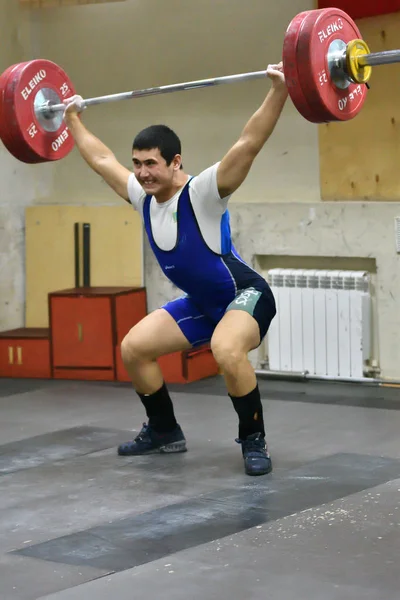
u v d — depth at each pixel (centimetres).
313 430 613
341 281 745
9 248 866
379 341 751
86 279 855
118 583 380
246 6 784
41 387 779
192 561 400
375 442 580
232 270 526
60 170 878
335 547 410
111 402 717
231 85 797
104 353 798
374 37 727
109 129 849
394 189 738
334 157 759
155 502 482
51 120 573
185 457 561
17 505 486
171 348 544
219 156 809
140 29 827
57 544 428
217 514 459
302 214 768
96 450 585
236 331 512
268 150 788
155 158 504
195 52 808
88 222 855
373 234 742
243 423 527
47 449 590
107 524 452
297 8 764
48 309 816
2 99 554
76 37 851
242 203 791
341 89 487
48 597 370
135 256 839
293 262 786
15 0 855
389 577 377
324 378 758
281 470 528
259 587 371
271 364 779
